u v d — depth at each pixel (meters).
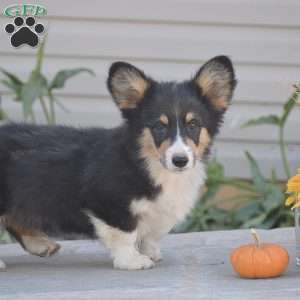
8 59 9.85
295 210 6.38
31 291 5.72
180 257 6.85
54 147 6.56
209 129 6.50
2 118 9.62
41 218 6.59
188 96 6.40
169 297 5.50
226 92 6.65
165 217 6.50
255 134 9.89
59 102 9.88
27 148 6.59
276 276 6.02
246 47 9.72
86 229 6.56
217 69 6.59
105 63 9.84
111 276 6.14
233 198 9.48
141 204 6.31
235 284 5.80
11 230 7.00
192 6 9.66
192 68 9.78
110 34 9.77
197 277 6.06
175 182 6.36
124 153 6.32
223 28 9.72
